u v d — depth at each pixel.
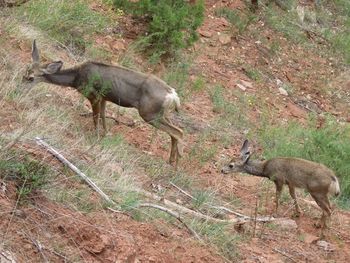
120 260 9.17
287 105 20.83
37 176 9.61
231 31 22.80
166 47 19.41
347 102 22.55
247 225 12.37
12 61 14.61
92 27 18.73
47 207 9.52
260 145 17.53
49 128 12.30
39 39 16.47
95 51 17.88
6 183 9.42
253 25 23.98
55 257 8.70
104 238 9.34
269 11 25.08
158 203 11.70
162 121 13.47
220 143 16.69
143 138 14.98
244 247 11.44
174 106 13.51
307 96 22.09
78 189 10.45
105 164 12.10
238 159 14.18
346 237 13.20
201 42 21.73
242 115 18.89
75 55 17.41
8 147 9.85
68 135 13.01
